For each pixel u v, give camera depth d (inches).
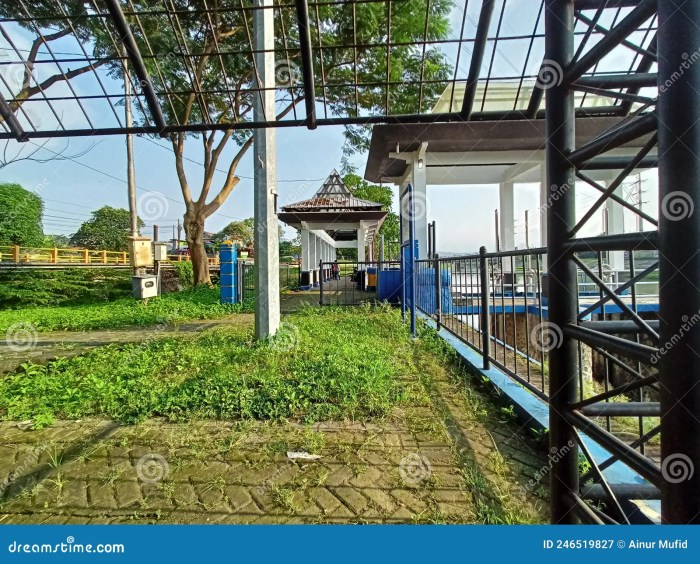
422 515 61.6
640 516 54.2
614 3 49.8
